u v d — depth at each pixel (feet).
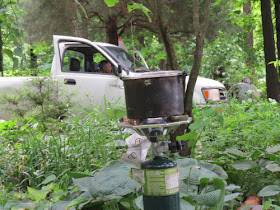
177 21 42.34
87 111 21.07
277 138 14.26
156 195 6.27
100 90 25.27
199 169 8.32
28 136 16.19
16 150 14.29
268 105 24.39
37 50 46.73
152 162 6.35
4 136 17.11
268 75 28.66
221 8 42.04
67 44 26.43
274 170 9.57
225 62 42.11
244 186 10.27
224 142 14.53
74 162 13.16
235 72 41.93
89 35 43.21
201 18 41.70
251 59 47.60
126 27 43.60
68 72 25.77
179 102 6.38
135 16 40.88
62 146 14.12
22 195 9.49
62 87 22.71
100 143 13.79
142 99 6.25
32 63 40.16
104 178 7.41
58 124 17.13
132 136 7.62
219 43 42.83
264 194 8.50
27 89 19.15
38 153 13.78
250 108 24.00
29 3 39.78
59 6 39.32
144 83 6.21
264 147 13.01
